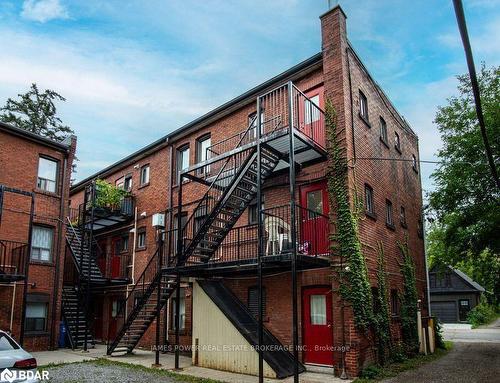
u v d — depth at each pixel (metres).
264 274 11.92
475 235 15.47
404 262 14.02
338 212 10.55
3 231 14.51
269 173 11.41
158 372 10.41
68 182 17.02
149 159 18.69
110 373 10.24
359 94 12.45
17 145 15.39
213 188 14.40
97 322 19.39
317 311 10.66
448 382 9.16
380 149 13.67
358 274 9.99
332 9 11.85
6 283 14.11
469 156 15.27
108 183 19.55
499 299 18.11
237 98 14.23
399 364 11.17
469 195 15.50
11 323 14.05
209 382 9.16
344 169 10.71
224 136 14.91
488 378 9.62
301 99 12.44
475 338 21.91
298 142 10.30
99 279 17.00
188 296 14.20
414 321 13.58
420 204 17.94
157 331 11.66
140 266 17.53
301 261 9.24
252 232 12.57
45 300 15.29
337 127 11.09
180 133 16.97
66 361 12.19
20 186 15.25
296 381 7.89
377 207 12.51
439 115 16.30
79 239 19.17
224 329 10.93
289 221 11.77
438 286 38.62
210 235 11.65
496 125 14.18
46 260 15.73
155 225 15.39
